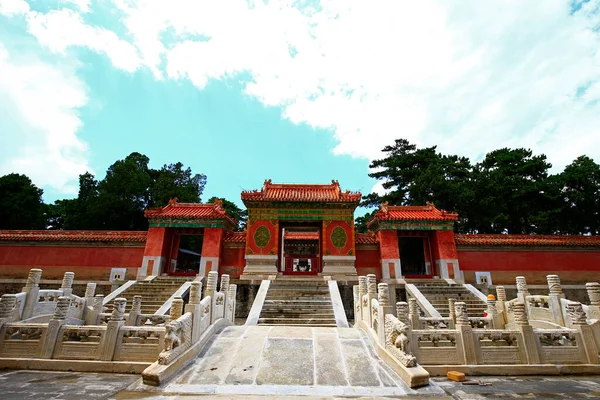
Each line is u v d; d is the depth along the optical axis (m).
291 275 25.41
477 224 36.09
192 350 9.79
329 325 15.69
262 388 7.86
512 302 13.71
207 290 12.44
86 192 45.16
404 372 8.43
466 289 22.45
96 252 25.78
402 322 9.51
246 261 25.25
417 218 26.31
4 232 25.80
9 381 8.23
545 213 33.72
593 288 11.37
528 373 9.62
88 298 13.55
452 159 44.56
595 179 32.81
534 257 25.39
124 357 9.59
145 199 43.97
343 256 25.44
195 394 7.47
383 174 44.84
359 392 7.73
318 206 26.64
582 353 10.19
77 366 9.38
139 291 21.78
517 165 40.66
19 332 10.08
